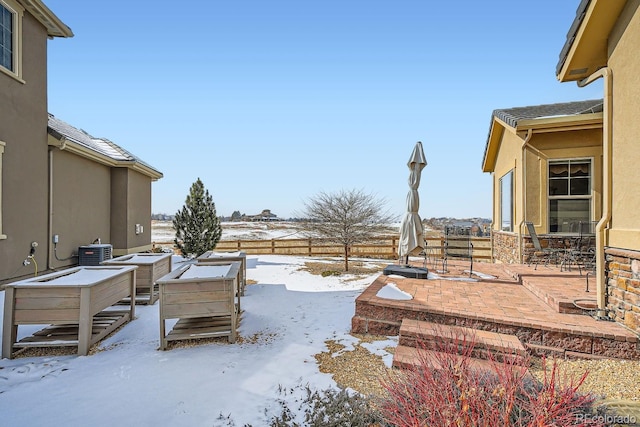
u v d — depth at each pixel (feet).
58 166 29.91
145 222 45.01
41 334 14.40
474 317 13.98
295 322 17.61
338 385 10.65
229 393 10.24
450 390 6.90
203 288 14.33
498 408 6.51
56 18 27.89
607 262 13.82
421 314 14.98
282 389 10.43
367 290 18.22
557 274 21.76
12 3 24.45
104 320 16.58
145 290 22.75
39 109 27.40
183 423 8.71
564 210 27.45
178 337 14.08
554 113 28.94
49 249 28.37
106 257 33.68
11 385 10.85
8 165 24.07
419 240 23.79
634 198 12.41
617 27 13.64
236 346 14.20
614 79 13.89
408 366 11.56
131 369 11.98
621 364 11.51
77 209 32.63
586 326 12.69
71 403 9.71
